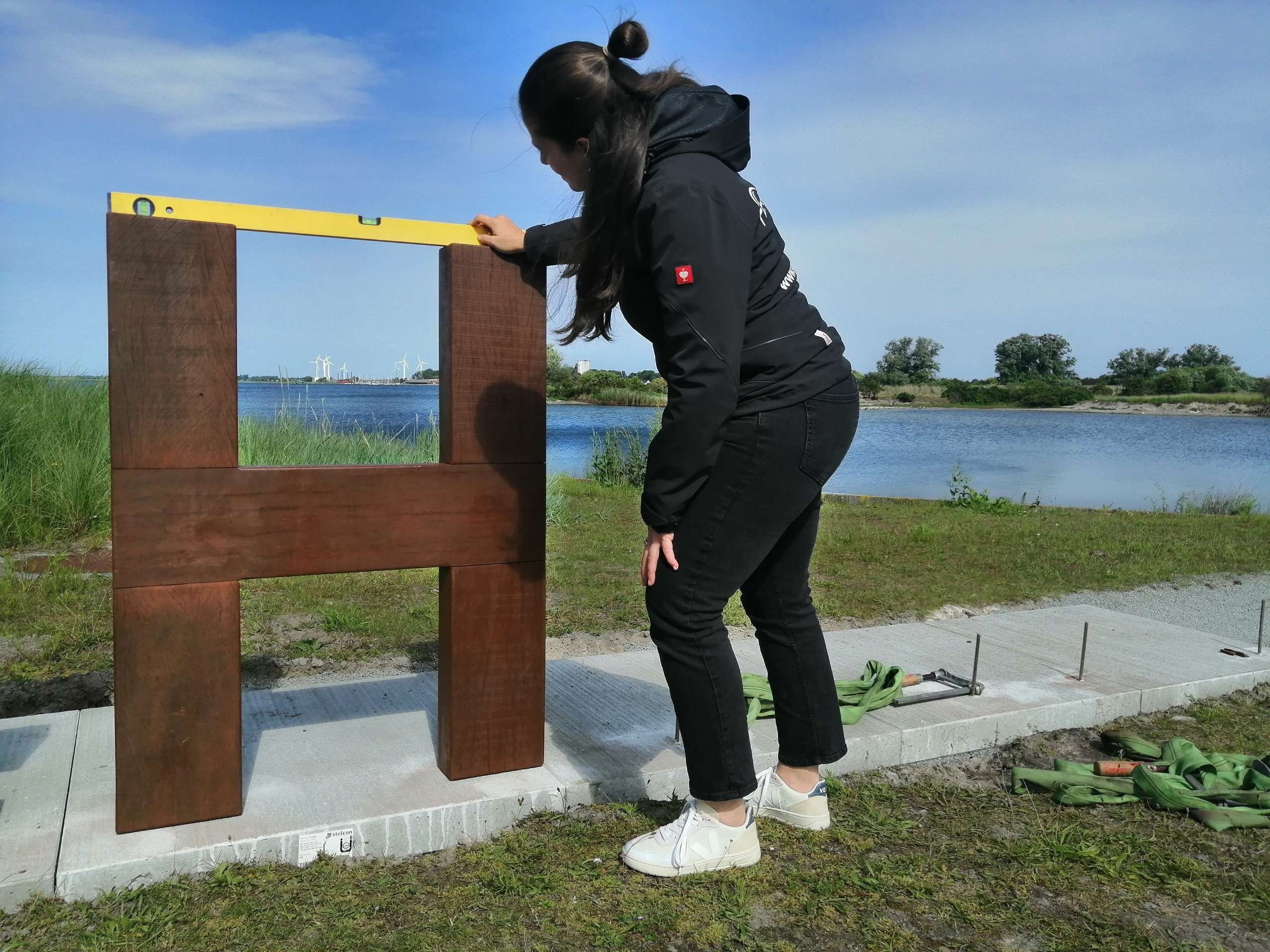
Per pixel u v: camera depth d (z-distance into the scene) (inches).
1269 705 126.8
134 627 73.0
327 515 79.0
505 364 86.0
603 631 164.1
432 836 80.0
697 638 72.1
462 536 84.7
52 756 90.9
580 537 278.5
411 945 64.1
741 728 74.2
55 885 67.9
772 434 68.6
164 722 74.6
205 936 64.2
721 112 67.5
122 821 74.0
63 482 236.7
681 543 71.1
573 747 97.1
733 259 63.2
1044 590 210.7
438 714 102.0
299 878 73.0
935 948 66.4
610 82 66.2
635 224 66.0
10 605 163.8
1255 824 87.3
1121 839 84.8
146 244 70.7
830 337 73.0
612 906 70.5
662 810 87.4
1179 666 134.6
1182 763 100.0
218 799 76.9
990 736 110.3
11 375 294.2
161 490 72.9
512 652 88.4
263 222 75.5
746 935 66.9
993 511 392.2
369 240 80.9
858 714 106.3
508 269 85.4
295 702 110.0
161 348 71.9
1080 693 120.1
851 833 84.8
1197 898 74.7
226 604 75.9
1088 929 69.4
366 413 348.8
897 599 195.0
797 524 77.5
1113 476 705.6
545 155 73.7
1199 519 373.1
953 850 82.3
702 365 62.4
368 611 173.9
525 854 78.0
